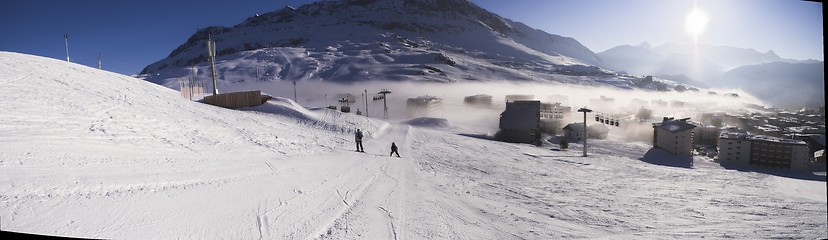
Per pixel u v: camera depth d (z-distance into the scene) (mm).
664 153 36219
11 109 13086
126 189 7762
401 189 11953
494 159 23516
